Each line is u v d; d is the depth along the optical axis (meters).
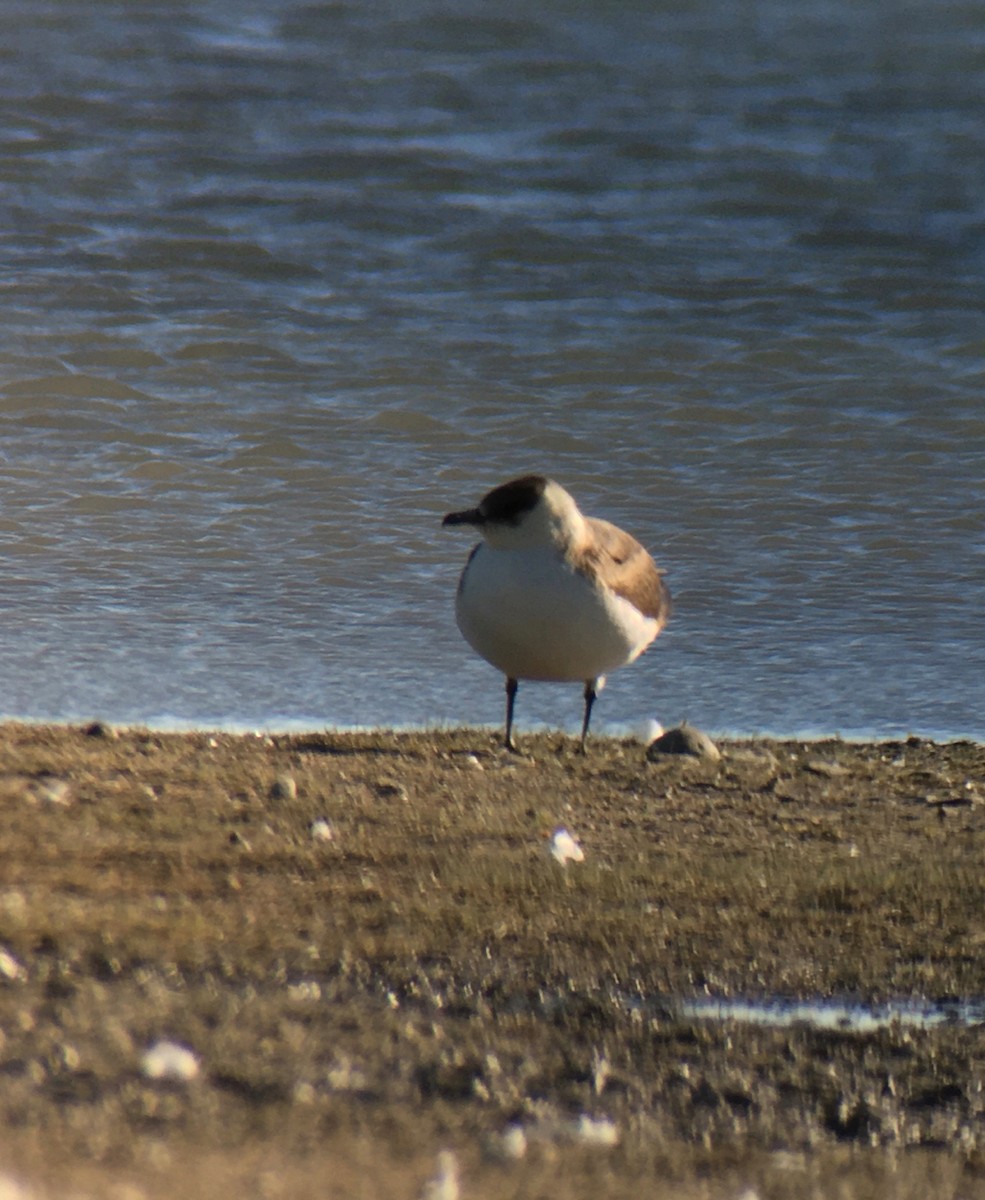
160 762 12.36
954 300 30.59
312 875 10.16
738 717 15.63
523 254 32.31
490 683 16.27
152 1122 6.99
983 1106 8.08
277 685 15.82
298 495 21.09
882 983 9.34
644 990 9.07
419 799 11.93
